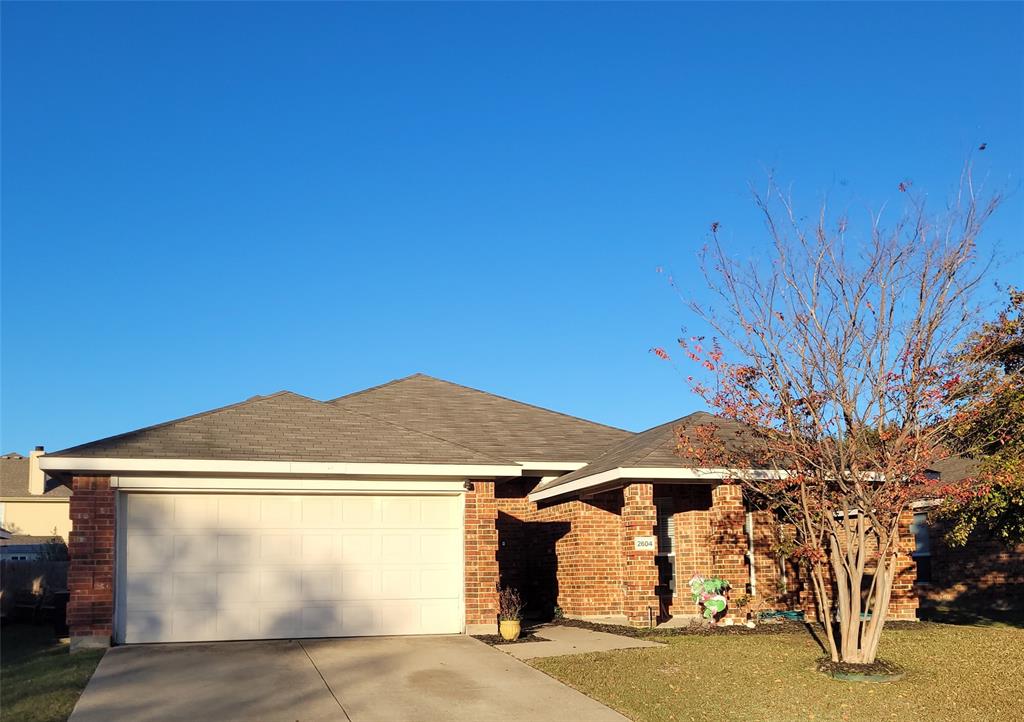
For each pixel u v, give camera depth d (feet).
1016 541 51.90
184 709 33.81
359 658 43.34
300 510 50.14
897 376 39.60
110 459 46.52
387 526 51.19
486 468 51.96
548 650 45.68
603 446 70.38
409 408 75.61
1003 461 46.37
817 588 42.80
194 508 48.75
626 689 37.19
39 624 64.34
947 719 33.19
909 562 57.82
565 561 63.10
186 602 47.96
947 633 51.49
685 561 59.62
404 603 50.78
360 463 49.90
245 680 38.47
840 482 39.96
